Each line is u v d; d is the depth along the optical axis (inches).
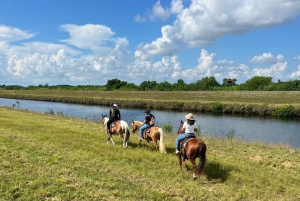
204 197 315.6
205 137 734.5
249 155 538.3
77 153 454.3
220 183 366.6
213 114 1546.5
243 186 361.7
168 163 439.8
